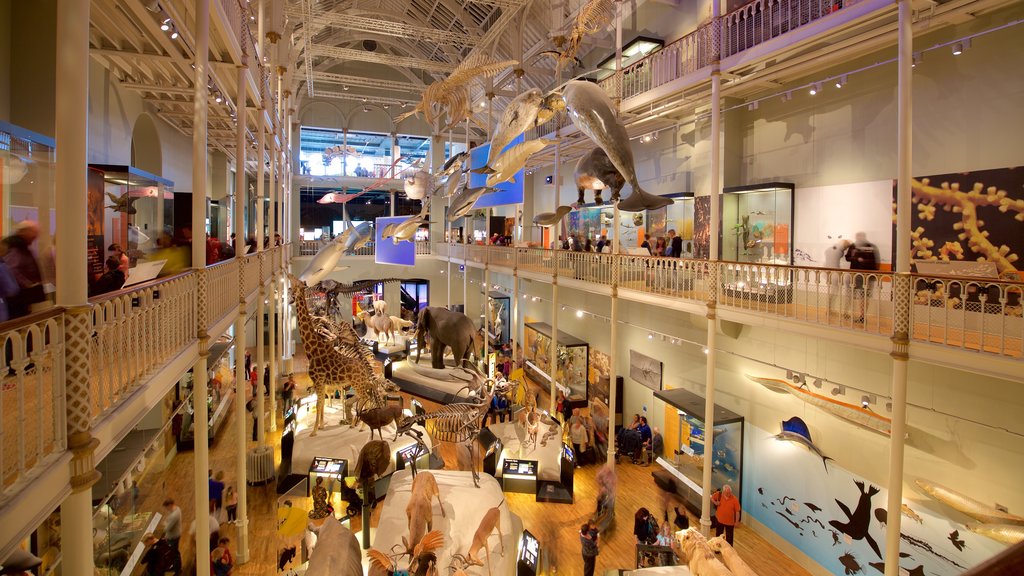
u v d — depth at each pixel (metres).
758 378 11.27
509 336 27.28
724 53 12.83
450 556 8.14
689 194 15.62
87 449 3.30
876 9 7.69
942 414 8.08
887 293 10.27
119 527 8.33
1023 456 7.17
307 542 8.25
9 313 4.97
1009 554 0.56
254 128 17.02
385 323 23.39
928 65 9.84
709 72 10.80
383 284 31.17
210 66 9.65
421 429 14.36
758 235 13.55
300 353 25.98
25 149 5.74
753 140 13.93
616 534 10.84
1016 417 7.26
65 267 3.33
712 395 9.98
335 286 22.83
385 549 8.19
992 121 8.89
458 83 7.45
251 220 31.14
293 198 30.44
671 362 14.41
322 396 13.66
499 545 8.43
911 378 8.52
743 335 11.88
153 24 7.76
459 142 32.81
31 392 4.61
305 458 12.49
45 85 8.45
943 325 8.35
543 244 26.02
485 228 32.38
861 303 8.77
